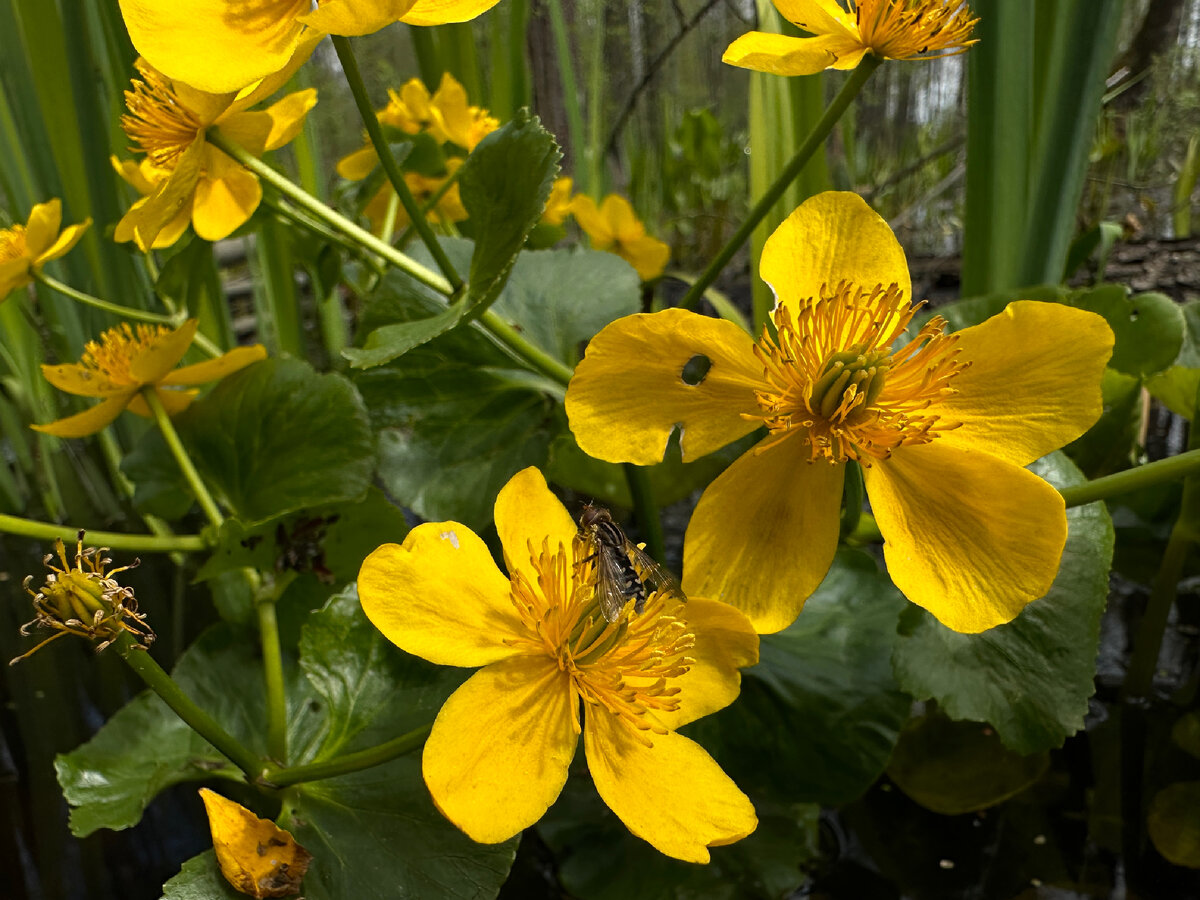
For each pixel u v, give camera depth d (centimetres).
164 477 13
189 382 13
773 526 7
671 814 7
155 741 11
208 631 12
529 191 10
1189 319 16
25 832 13
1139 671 14
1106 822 12
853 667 11
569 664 7
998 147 14
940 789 12
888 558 7
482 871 8
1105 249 20
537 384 13
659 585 8
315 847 8
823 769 11
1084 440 15
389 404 14
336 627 10
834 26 9
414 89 18
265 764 8
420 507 13
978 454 7
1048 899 11
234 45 7
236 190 11
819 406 7
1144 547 15
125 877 12
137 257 19
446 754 7
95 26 18
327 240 13
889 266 7
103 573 7
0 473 23
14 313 22
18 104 19
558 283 14
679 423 7
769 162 16
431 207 16
